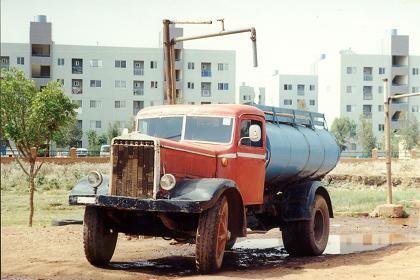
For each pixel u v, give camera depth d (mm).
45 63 74312
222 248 8602
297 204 11133
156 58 77562
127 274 8344
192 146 8898
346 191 33625
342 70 89125
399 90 88750
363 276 8062
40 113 17406
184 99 77500
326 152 12758
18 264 8906
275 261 10406
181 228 8953
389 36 88875
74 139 66938
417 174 40750
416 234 15453
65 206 24312
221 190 8297
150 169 8234
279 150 10617
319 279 7832
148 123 10016
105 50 76438
